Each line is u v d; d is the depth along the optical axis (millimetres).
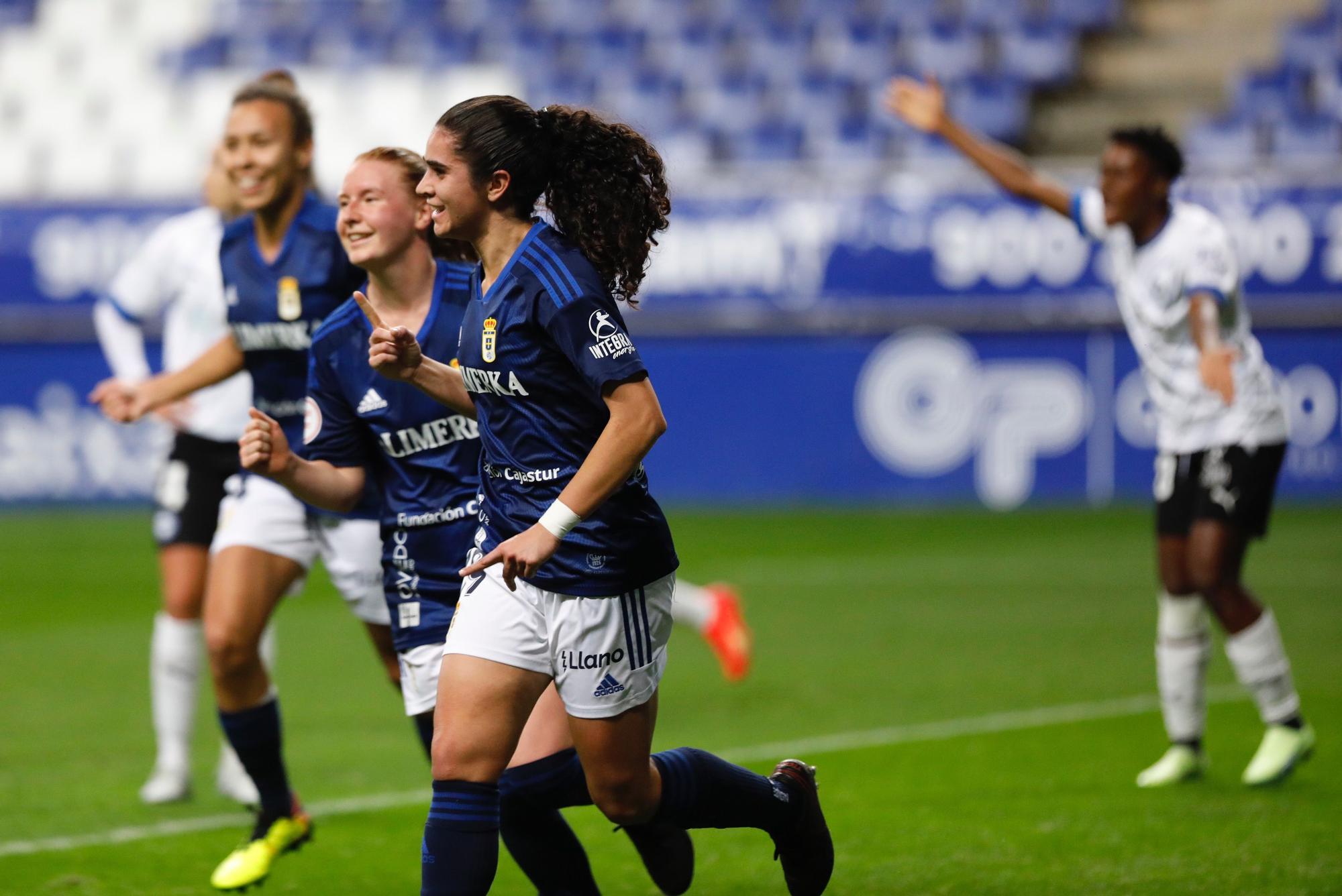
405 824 17578
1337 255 45875
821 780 19203
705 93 60062
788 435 48438
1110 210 19047
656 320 48750
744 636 24328
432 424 13375
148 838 16969
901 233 47781
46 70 63000
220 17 63875
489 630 11500
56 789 19344
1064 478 47188
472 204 11375
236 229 16203
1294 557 37969
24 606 34438
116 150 59750
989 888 14594
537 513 11555
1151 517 44688
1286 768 18672
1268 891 14336
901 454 48000
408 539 13609
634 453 10984
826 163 57688
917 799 18156
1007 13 60750
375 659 28688
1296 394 46250
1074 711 23344
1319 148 54719
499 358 11336
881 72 59875
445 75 61031
